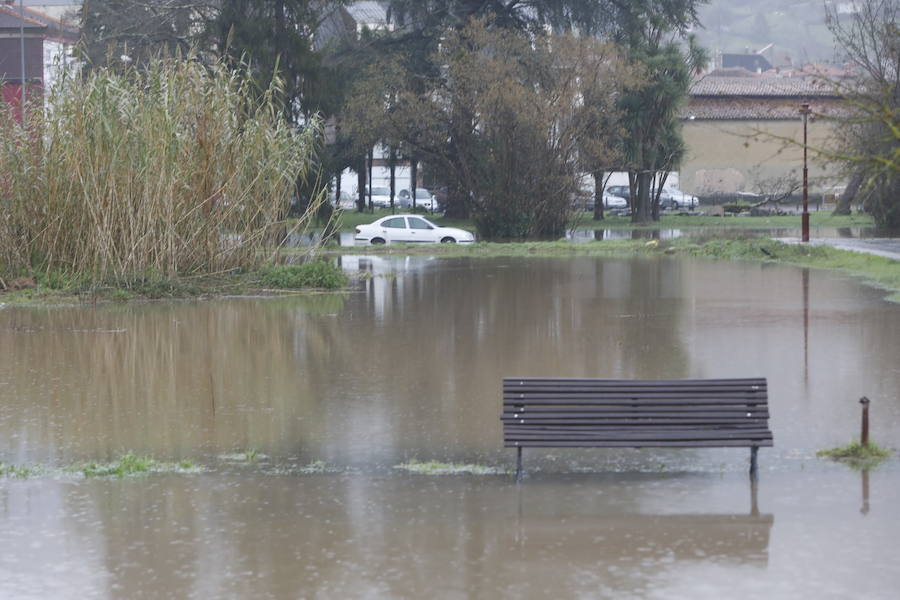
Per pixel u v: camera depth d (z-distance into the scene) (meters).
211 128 45.28
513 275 54.69
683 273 54.56
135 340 32.44
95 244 43.16
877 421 21.05
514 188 88.31
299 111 92.50
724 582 12.91
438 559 13.84
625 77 90.81
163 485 17.27
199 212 45.28
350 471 18.02
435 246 76.56
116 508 16.06
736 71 161.25
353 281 52.06
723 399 17.05
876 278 50.06
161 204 44.00
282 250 50.28
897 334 32.19
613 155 91.50
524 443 17.05
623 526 15.01
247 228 46.94
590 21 105.81
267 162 46.88
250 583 13.10
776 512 15.50
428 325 35.50
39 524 15.35
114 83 43.41
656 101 103.81
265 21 90.00
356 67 105.75
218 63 49.28
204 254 45.84
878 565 13.34
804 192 70.75
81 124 43.19
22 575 13.41
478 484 17.19
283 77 89.06
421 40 107.12
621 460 18.64
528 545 14.31
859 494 16.28
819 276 51.88
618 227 105.31
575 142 90.12
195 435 20.58
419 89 101.56
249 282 46.38
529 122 87.31
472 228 100.44
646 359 28.28
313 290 46.66
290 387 25.17
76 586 13.04
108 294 42.88
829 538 14.35
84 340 32.44
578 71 90.00
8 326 35.47
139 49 95.25
